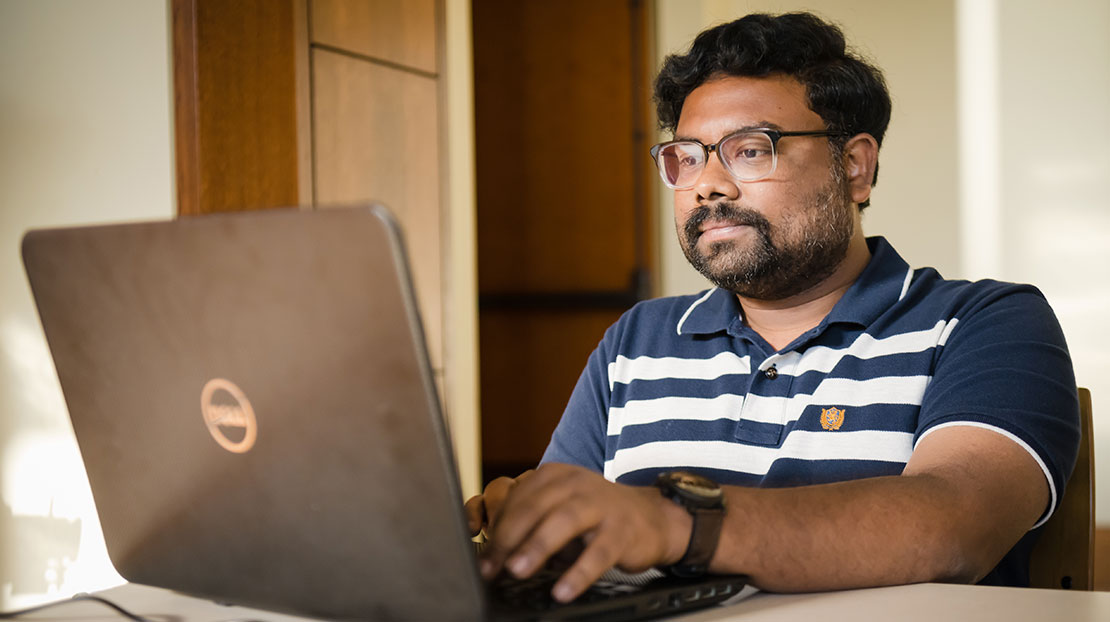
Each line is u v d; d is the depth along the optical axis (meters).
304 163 2.68
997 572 1.21
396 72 3.04
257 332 0.69
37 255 0.81
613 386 1.51
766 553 0.84
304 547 0.73
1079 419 1.15
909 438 1.27
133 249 0.74
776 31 1.37
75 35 2.47
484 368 5.08
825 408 1.31
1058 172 4.37
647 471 1.40
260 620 0.80
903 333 1.33
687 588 0.79
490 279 5.05
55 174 2.49
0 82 2.54
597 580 0.81
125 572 0.88
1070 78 4.35
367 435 0.66
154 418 0.79
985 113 4.47
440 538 0.66
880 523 0.88
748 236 1.36
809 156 1.36
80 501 2.41
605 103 4.80
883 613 0.78
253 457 0.73
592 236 4.87
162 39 2.37
